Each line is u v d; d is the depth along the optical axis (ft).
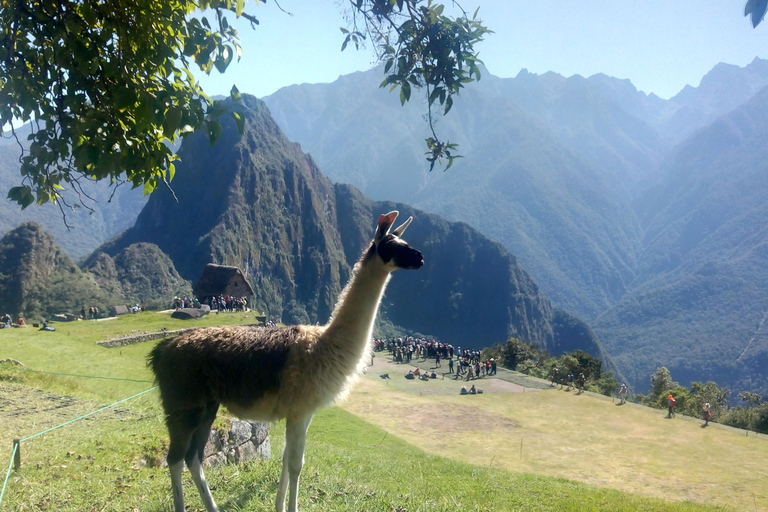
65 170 15.10
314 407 15.70
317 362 15.62
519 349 219.82
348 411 98.17
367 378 139.44
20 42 14.67
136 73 13.79
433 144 15.88
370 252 16.76
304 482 20.81
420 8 15.15
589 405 116.57
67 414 30.58
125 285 382.63
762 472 71.97
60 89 14.39
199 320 145.48
